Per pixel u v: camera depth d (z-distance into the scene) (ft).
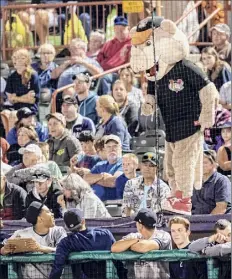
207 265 76.18
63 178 87.40
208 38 108.47
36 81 104.94
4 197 87.40
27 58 104.94
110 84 104.37
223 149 90.48
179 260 76.64
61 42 112.88
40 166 89.56
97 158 92.73
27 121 98.22
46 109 105.09
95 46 109.60
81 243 77.97
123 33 106.42
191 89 81.25
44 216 80.43
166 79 81.82
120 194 88.94
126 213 85.15
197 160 82.12
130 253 77.05
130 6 106.01
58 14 113.70
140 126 96.68
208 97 80.79
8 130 102.17
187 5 109.29
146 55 82.53
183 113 81.61
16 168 91.40
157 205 83.87
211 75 99.09
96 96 101.40
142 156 87.51
